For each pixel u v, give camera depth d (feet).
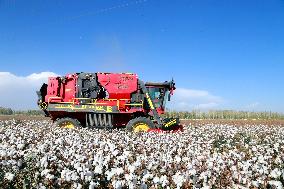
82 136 51.13
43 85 73.05
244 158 35.40
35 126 73.31
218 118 152.05
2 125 73.72
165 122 69.05
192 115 150.92
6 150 32.71
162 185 23.81
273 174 27.22
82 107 69.82
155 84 74.02
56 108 70.13
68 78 71.41
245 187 23.94
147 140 46.68
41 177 25.13
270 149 41.37
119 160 32.22
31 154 31.50
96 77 71.31
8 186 23.31
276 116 152.87
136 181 23.04
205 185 23.94
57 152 35.47
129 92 71.05
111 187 23.76
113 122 70.38
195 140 51.19
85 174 23.84
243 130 76.69
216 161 32.19
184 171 28.19
